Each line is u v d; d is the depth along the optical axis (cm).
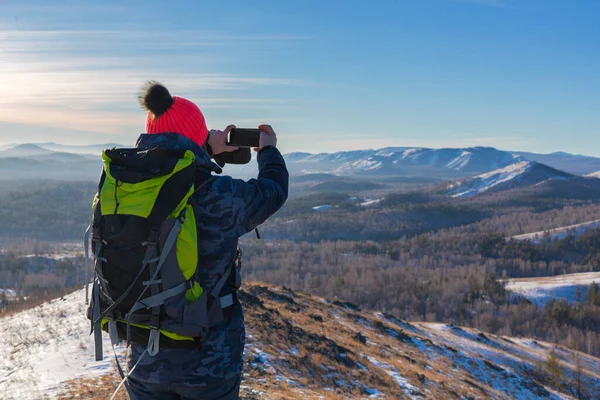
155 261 260
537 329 15988
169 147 276
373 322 5622
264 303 3762
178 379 278
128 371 297
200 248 277
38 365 1577
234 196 281
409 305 18488
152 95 289
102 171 282
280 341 2586
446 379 3906
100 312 285
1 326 2503
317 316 4394
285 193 307
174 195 263
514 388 5553
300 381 1998
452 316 17788
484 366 5888
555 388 7112
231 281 297
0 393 1252
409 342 5506
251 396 1265
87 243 285
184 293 265
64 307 2833
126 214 262
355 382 2441
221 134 321
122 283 265
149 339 267
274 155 316
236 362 294
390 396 2370
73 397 1105
